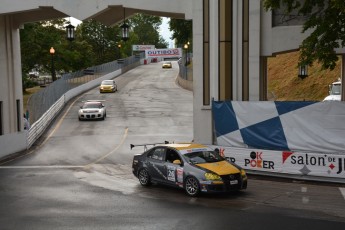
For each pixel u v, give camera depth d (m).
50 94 37.31
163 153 15.21
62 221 11.27
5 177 17.42
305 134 15.70
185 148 14.92
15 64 25.05
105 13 22.31
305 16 18.98
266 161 16.31
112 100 47.06
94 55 94.56
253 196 13.71
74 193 14.59
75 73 52.47
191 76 56.62
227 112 17.34
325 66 15.68
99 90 57.03
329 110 15.25
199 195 13.84
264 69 21.42
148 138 27.05
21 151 23.98
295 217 11.33
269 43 19.17
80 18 21.05
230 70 19.19
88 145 25.27
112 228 10.58
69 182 16.39
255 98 19.12
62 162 20.69
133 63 94.81
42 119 30.55
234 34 19.08
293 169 15.76
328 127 15.31
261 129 16.59
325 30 15.42
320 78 44.41
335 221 10.95
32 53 57.69
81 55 70.94
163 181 14.94
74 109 41.22
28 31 55.25
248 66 19.09
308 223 10.80
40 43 59.06
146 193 14.52
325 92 42.34
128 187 15.55
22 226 10.90
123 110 40.00
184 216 11.56
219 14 19.11
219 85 19.28
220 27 19.11
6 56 24.16
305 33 18.77
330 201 12.89
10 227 10.83
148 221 11.13
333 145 15.23
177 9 20.47
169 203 13.08
